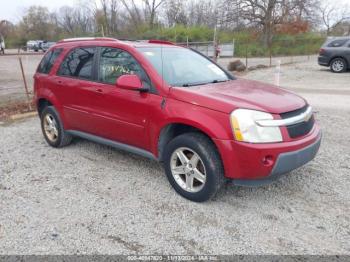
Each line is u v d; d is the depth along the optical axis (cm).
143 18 5428
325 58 1709
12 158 524
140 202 382
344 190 405
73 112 507
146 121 402
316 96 1041
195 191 374
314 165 480
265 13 4031
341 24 5378
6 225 339
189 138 365
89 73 479
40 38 7256
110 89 440
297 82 1404
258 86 427
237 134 333
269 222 340
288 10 4038
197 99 361
